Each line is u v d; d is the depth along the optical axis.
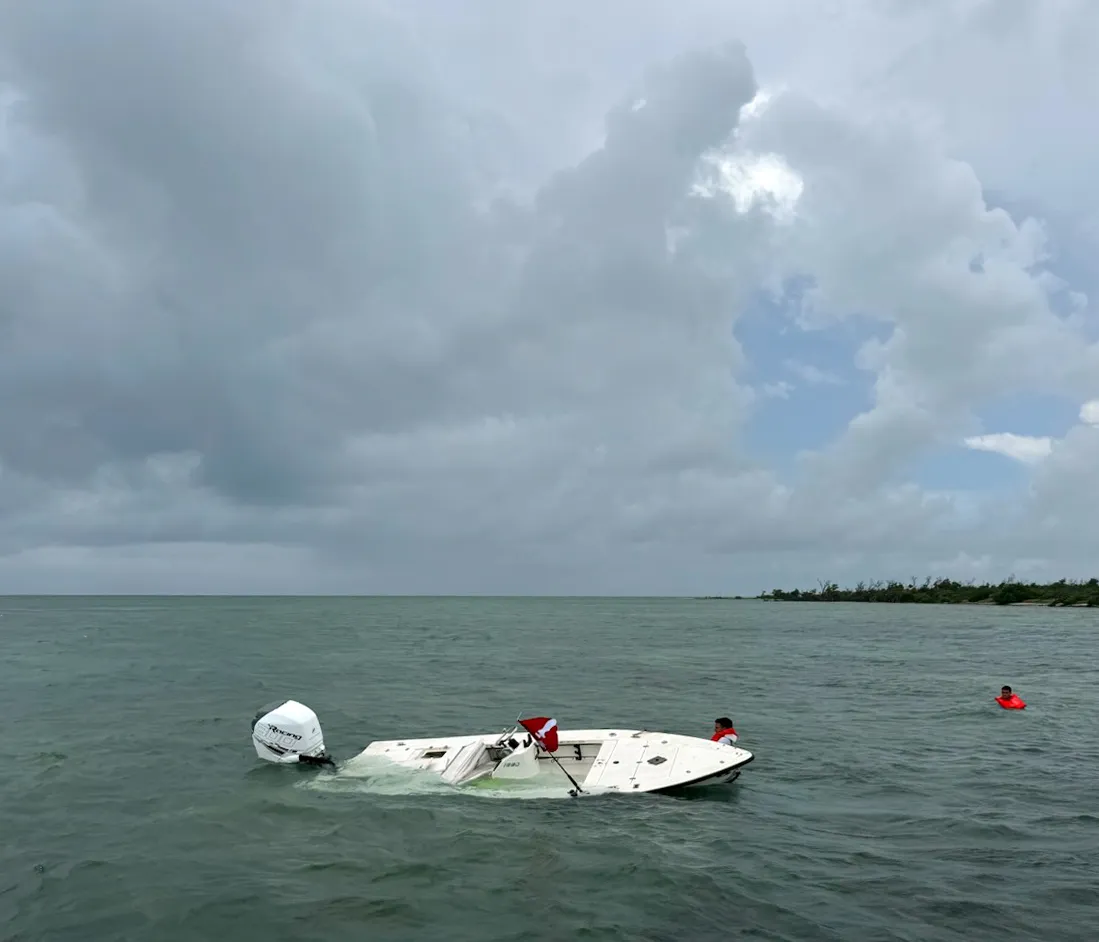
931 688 31.20
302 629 73.25
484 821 12.77
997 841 12.09
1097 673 36.53
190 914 9.27
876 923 9.06
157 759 17.42
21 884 10.26
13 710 24.25
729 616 115.06
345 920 9.12
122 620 91.75
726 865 10.92
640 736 16.52
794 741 20.17
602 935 8.73
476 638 62.59
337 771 15.60
